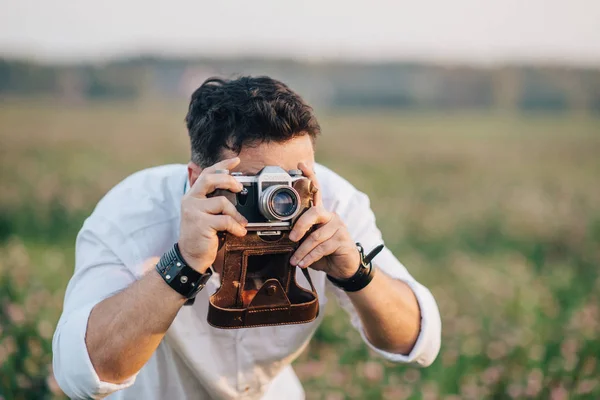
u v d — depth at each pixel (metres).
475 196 13.20
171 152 18.98
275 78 2.67
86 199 10.54
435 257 8.34
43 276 6.08
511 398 4.19
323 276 2.83
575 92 42.59
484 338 5.22
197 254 2.21
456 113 42.31
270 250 2.34
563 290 6.53
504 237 9.43
